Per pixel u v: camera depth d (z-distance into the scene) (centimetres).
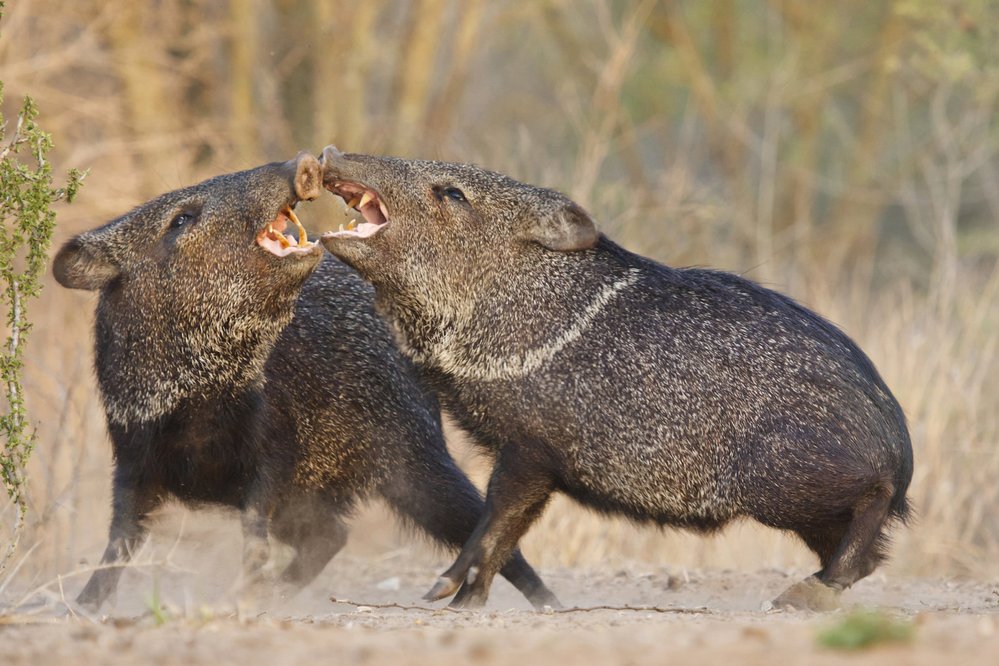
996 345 2923
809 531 1667
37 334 2650
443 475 1912
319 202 2411
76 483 2061
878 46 4822
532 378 1719
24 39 3728
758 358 1666
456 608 1652
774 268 3866
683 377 1673
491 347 1742
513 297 1747
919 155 4709
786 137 5025
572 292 1738
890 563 2467
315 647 1120
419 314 1772
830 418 1634
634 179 4525
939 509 2545
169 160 3722
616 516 1736
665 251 3506
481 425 1748
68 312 2702
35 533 1995
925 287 4422
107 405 1752
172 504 1794
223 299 1706
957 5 4000
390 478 1903
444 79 4956
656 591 2073
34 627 1353
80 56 3812
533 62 5428
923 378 2658
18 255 2650
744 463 1648
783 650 1009
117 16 3903
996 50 3881
